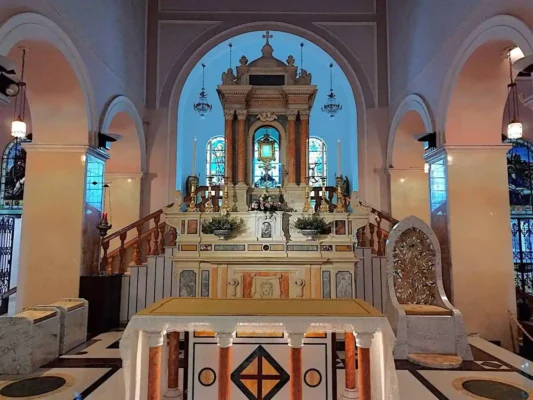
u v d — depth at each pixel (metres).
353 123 9.83
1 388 4.04
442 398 3.88
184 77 9.38
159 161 9.03
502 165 6.43
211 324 3.07
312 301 3.83
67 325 5.32
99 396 3.84
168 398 3.59
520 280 9.95
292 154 6.96
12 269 10.33
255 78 7.19
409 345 5.22
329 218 6.43
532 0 4.53
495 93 6.22
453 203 6.35
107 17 7.25
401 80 8.61
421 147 8.89
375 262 7.12
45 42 5.29
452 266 6.26
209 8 9.55
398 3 8.84
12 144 10.62
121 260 7.18
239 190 6.84
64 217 6.31
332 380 3.42
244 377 3.37
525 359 5.15
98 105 6.87
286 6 9.60
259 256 6.20
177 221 6.44
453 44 6.30
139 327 3.05
